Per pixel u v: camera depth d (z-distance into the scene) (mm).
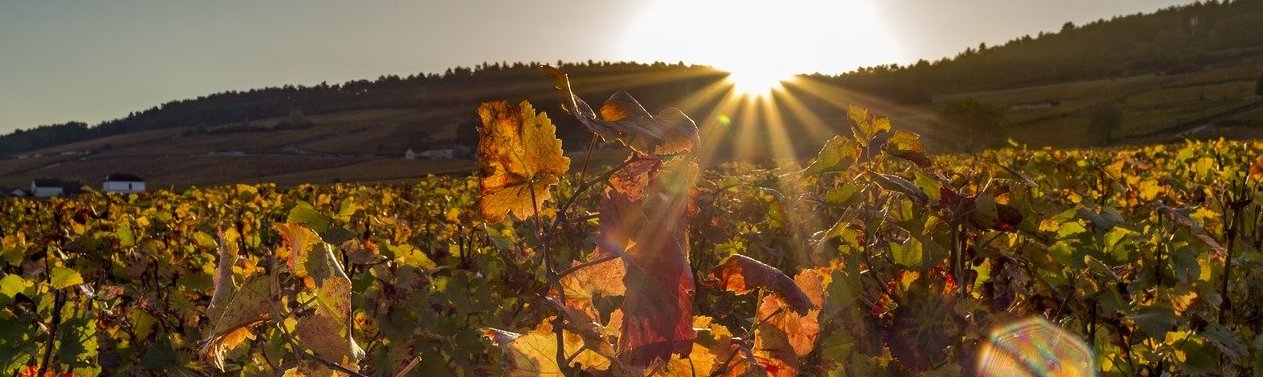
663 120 1394
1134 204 4309
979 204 1851
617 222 1364
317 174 119750
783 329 1803
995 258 2156
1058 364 1745
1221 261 2967
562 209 1405
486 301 3469
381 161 127125
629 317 1344
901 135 1919
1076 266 2303
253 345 3139
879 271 2148
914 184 1977
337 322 1405
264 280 1465
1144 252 2414
